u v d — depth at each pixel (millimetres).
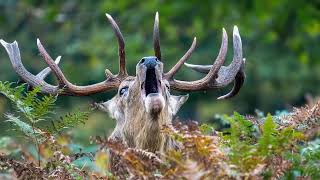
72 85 11789
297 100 36500
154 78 10781
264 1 34938
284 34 36219
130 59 34062
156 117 10664
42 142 10281
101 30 35281
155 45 11195
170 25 36219
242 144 8586
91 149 13070
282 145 8695
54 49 34625
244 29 35625
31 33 35188
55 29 35875
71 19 36281
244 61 12070
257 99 35875
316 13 34969
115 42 31500
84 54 34156
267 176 8711
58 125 10141
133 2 36812
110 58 32906
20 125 9992
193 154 8555
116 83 11844
